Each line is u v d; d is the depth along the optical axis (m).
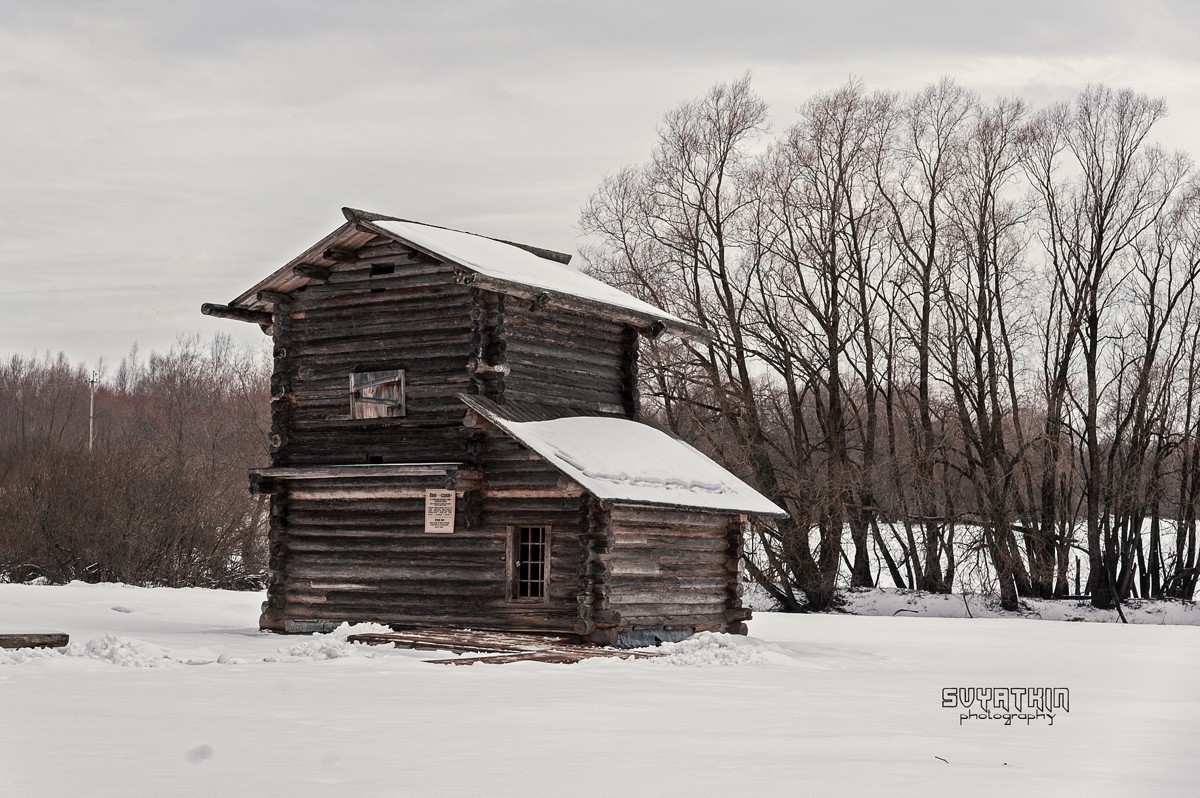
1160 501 54.12
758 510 28.98
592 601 25.66
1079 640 32.88
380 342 28.30
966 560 52.12
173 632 27.88
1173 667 24.45
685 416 54.12
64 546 54.41
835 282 52.59
